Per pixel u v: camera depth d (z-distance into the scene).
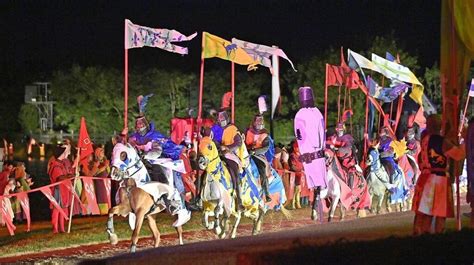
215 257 13.98
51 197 21.53
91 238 20.09
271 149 20.81
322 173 21.27
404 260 10.22
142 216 17.03
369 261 10.14
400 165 27.78
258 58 22.16
